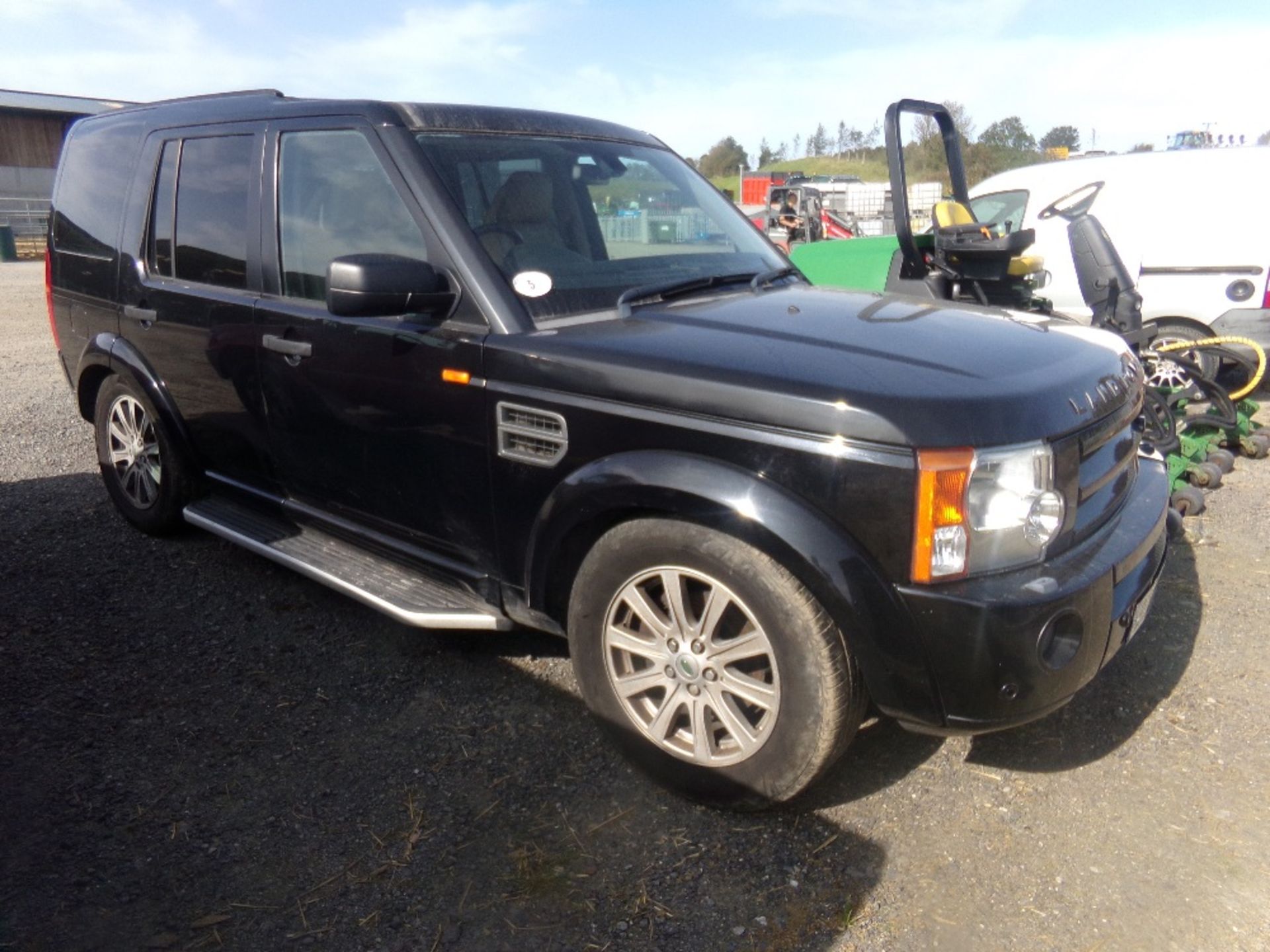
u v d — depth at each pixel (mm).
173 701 3338
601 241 3443
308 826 2709
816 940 2312
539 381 2803
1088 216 6066
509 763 3000
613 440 2670
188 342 3986
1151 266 7559
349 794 2850
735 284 3521
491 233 3125
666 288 3260
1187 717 3242
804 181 31156
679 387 2553
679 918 2379
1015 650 2336
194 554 4566
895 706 2447
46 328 12008
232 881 2500
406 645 3730
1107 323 6039
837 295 3467
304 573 3582
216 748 3076
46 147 34156
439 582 3357
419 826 2709
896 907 2416
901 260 6496
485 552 3109
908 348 2678
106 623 3893
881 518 2326
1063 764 3002
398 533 3406
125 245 4340
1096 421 2666
